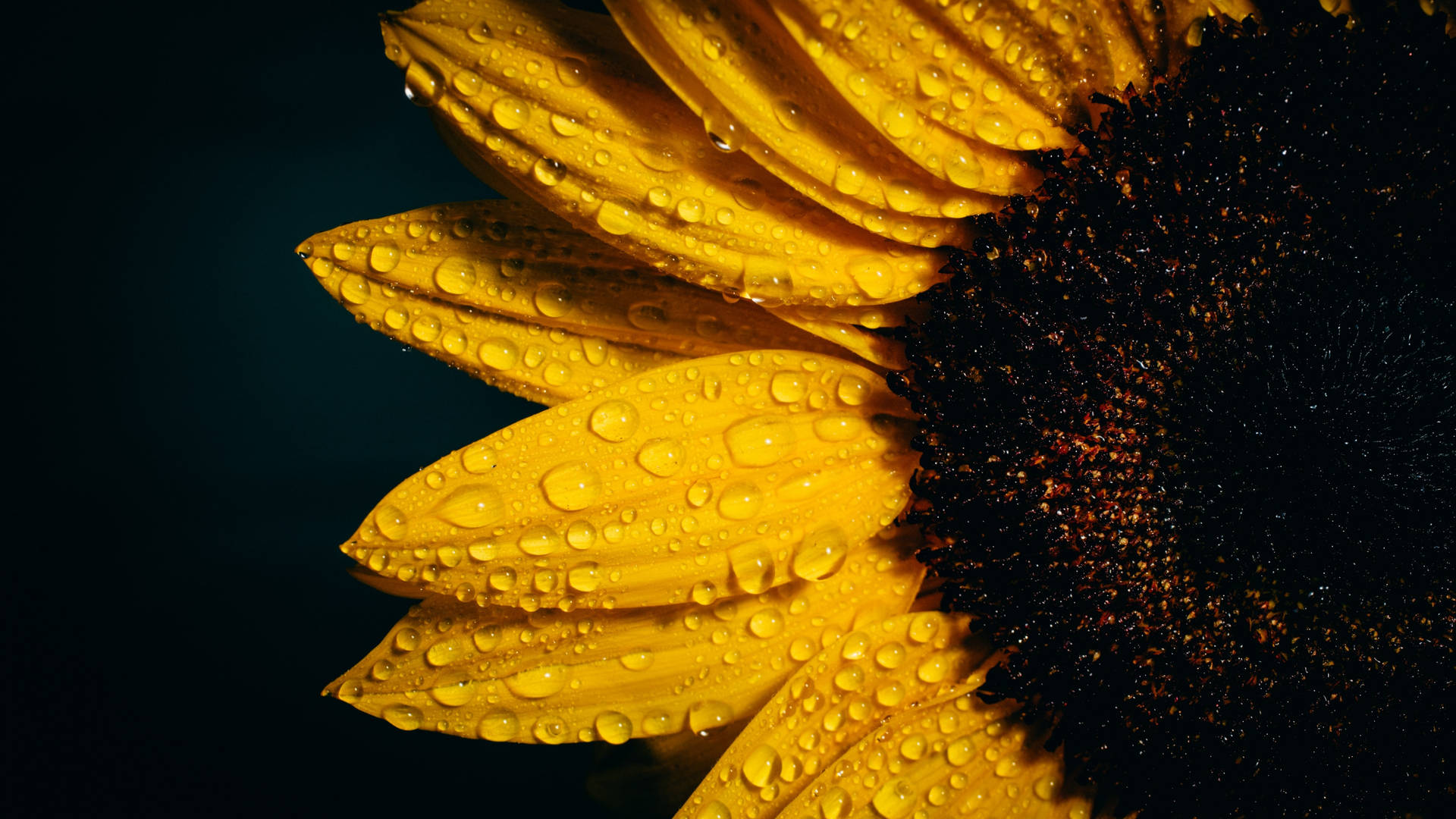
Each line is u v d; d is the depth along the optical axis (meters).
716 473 0.28
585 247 0.28
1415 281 0.28
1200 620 0.29
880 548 0.29
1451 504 0.29
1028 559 0.28
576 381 0.28
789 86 0.27
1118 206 0.28
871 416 0.29
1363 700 0.29
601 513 0.28
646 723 0.28
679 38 0.27
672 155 0.27
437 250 0.28
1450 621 0.29
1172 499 0.28
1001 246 0.28
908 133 0.27
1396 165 0.28
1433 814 0.28
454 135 0.28
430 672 0.28
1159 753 0.29
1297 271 0.28
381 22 0.27
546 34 0.27
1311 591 0.29
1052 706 0.29
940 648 0.29
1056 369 0.28
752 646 0.28
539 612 0.28
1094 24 0.28
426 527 0.28
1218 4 0.28
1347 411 0.28
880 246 0.28
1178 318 0.28
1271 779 0.29
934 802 0.29
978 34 0.27
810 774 0.28
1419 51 0.28
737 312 0.29
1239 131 0.28
